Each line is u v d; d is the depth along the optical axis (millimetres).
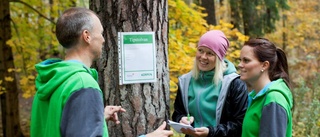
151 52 2305
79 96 1479
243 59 2150
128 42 2266
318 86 5965
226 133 2344
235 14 9250
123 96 2287
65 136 1465
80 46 1640
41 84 1623
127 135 2301
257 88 2158
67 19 1629
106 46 2295
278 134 1886
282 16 11273
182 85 2604
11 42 5949
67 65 1558
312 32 11633
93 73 1721
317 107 5000
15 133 6848
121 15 2256
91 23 1646
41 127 1626
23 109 11398
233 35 4750
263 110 1965
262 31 9242
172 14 4453
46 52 7066
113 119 2021
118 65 2273
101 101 1534
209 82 2502
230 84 2412
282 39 11172
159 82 2352
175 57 3957
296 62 9898
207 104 2459
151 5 2293
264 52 2088
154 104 2332
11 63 6496
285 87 2057
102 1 2297
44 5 6469
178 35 4348
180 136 4914
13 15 7086
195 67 2531
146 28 2287
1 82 5945
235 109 2402
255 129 2035
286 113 1941
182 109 2627
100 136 1459
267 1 8867
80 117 1450
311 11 12055
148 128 2320
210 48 2406
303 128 4836
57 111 1505
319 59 9688
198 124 2510
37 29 6516
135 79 2285
